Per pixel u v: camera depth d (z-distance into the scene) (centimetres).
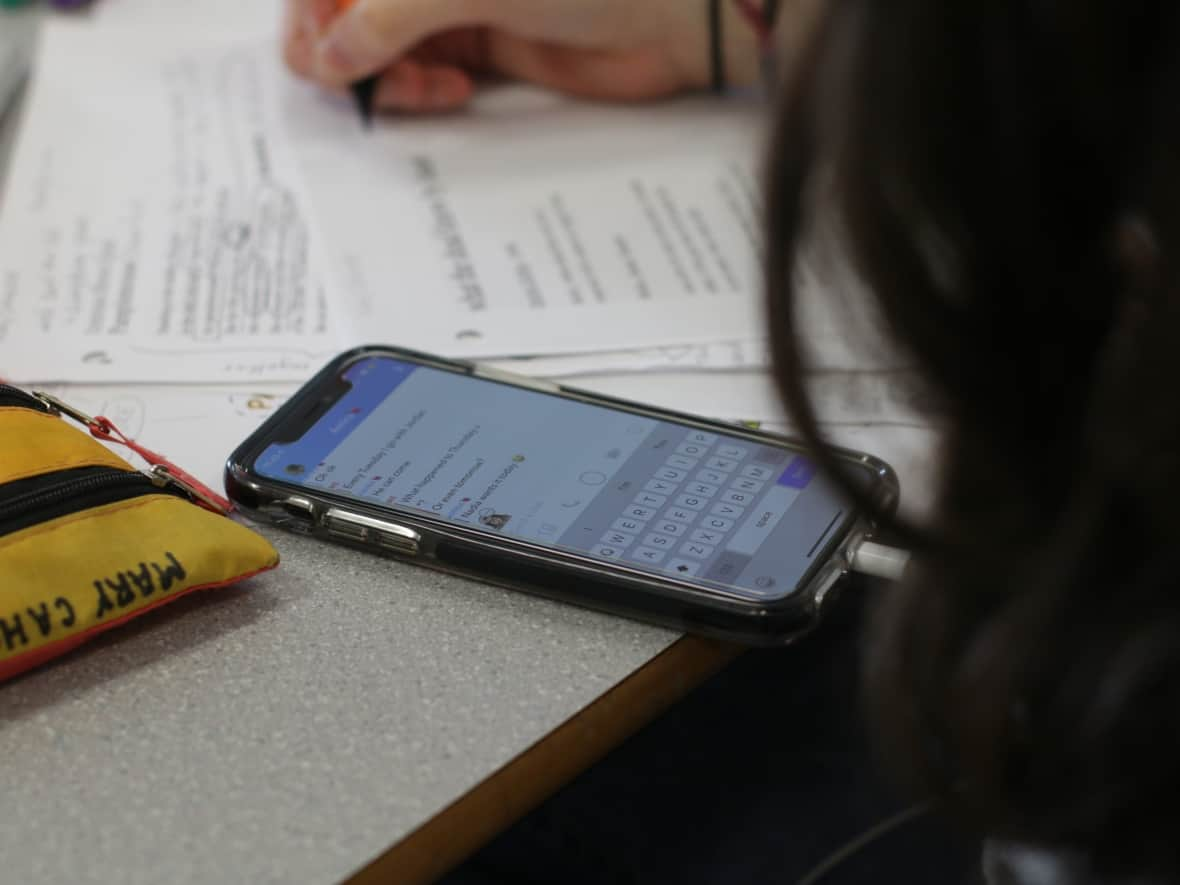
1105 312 25
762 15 61
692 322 60
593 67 78
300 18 79
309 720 39
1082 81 23
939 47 22
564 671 41
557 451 48
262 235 66
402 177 71
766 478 47
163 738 39
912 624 33
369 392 51
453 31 79
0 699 40
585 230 67
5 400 46
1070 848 30
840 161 24
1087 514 26
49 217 68
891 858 61
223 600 44
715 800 65
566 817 65
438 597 44
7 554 41
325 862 35
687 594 42
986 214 24
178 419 53
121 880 35
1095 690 27
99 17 87
